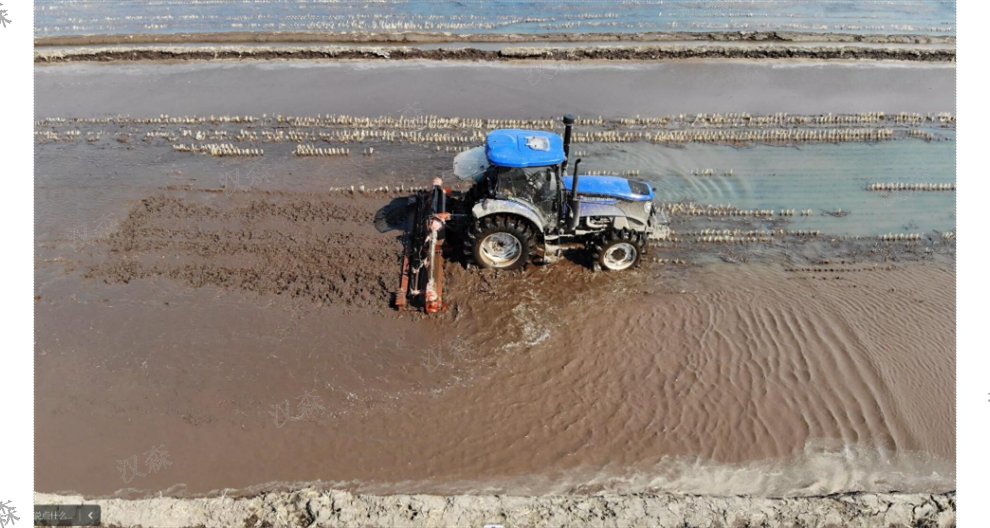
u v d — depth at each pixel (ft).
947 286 34.65
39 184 42.96
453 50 63.36
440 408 27.73
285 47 63.87
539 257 36.29
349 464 25.58
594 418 27.37
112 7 77.10
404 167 45.65
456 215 35.35
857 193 43.29
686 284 34.94
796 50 63.46
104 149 47.70
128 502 23.73
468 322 32.07
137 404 27.71
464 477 25.21
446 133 50.39
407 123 51.67
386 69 61.00
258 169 45.16
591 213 34.60
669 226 39.70
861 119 52.60
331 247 37.22
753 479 25.11
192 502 23.86
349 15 74.18
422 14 74.74
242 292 33.88
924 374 28.99
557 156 32.73
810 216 40.91
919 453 25.84
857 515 23.47
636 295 34.06
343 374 29.19
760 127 51.72
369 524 23.30
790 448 26.12
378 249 37.04
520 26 70.95
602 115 53.83
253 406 27.66
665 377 29.14
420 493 24.61
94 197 41.70
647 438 26.53
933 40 65.82
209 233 38.37
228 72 60.49
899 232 39.40
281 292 33.88
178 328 31.53
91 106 54.65
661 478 25.18
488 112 53.98
